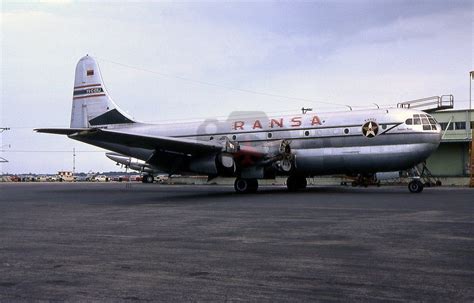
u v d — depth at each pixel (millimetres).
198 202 20438
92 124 35219
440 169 49312
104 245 9430
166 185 48812
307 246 8945
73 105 35812
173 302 5520
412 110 25688
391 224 11867
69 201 22469
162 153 26453
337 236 10094
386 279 6375
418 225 11633
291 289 5977
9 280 6617
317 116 27469
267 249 8703
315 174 28062
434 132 25000
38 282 6492
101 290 6070
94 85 35250
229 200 21375
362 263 7387
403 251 8289
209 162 25906
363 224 11961
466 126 48969
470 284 6078
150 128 33125
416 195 23391
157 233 11016
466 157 48375
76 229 11930
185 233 10938
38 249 9047
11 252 8750
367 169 26266
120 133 23375
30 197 26266
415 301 5398
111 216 15031
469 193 25016
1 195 28672
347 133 26297
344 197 22250
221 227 11898
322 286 6082
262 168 26812
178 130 31891
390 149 25328
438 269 6910
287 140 27812
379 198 21297
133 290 6051
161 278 6641
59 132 23594
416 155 24969
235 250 8664
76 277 6754
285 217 13859
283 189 32219
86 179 90500
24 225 12898
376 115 25844
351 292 5789
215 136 30375
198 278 6609
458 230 10734
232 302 5488
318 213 14828
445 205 17188
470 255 7902
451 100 40781
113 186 45469
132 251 8719
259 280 6441
